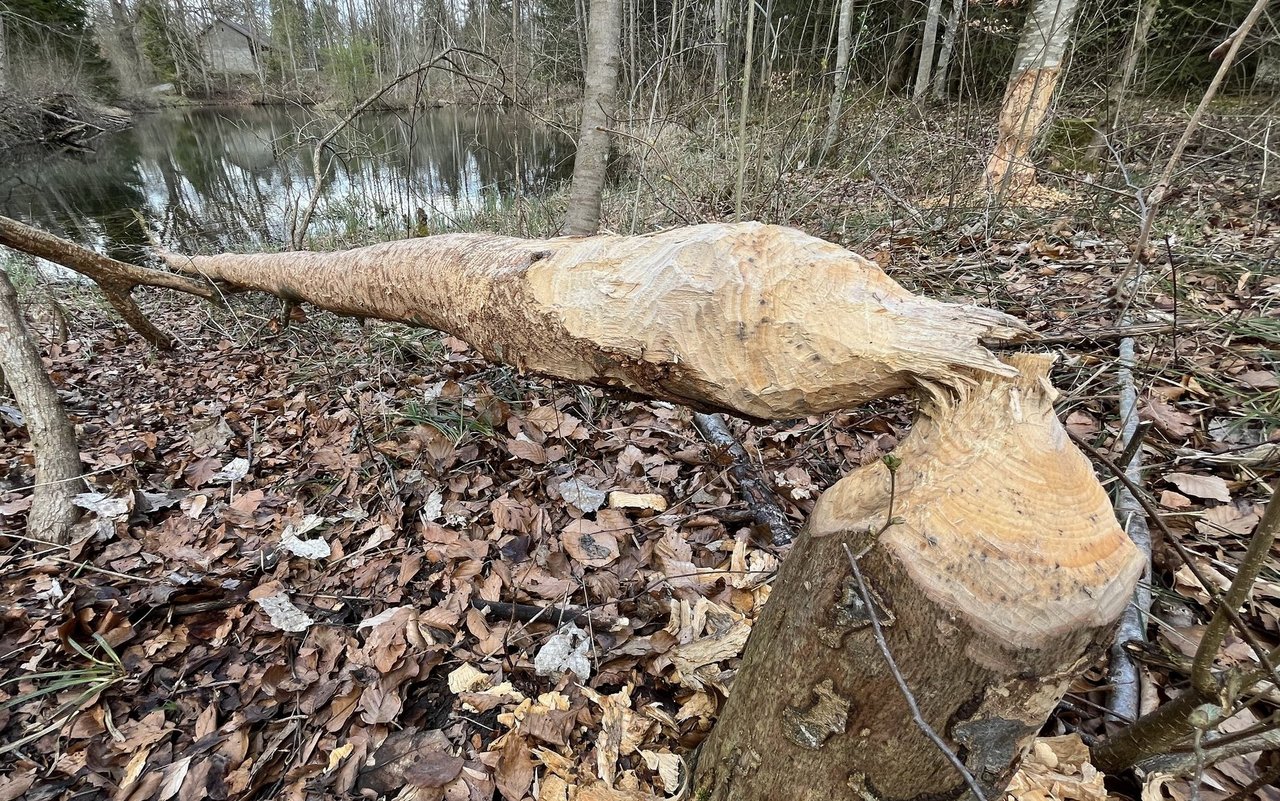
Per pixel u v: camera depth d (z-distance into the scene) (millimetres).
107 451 2594
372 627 1731
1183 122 5082
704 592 1744
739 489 2135
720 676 1451
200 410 3092
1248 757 1153
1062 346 2449
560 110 8062
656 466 2309
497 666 1616
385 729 1486
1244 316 2412
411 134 5027
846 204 4609
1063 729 1277
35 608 1800
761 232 963
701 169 5570
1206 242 3217
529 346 1328
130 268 3416
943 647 736
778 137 4992
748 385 940
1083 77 5746
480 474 2324
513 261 1368
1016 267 3291
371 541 2064
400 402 2865
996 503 742
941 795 853
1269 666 809
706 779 1132
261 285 3256
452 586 1858
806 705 880
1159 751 1043
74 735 1501
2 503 2258
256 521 2205
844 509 852
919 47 11008
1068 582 710
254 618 1807
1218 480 1693
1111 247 3309
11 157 12859
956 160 4754
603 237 1229
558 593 1809
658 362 1025
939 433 820
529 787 1339
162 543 2100
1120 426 1926
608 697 1474
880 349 842
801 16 8750
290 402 3088
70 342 3998
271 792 1389
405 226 5695
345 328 3822
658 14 7703
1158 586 1493
